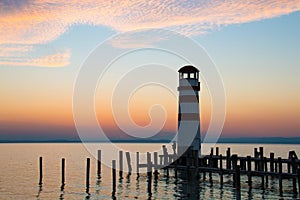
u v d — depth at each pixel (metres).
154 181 42.81
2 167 68.25
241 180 42.16
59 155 119.56
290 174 32.81
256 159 40.34
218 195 33.62
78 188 39.75
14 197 35.16
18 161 86.88
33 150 172.25
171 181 42.47
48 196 35.38
